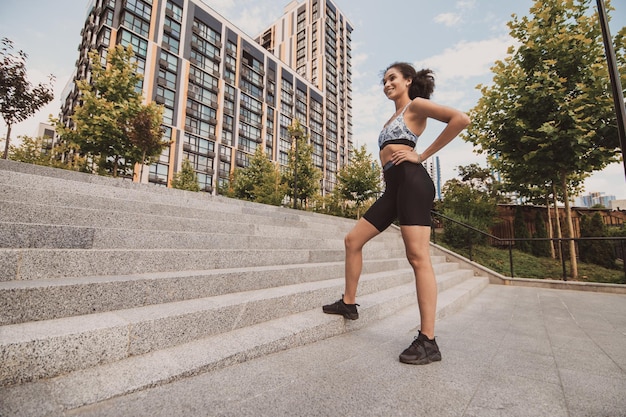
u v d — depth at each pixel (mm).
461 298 3820
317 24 66500
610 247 7922
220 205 5484
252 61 49938
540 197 9961
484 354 1881
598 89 6258
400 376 1468
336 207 22406
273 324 1967
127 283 1701
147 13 36000
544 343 2166
